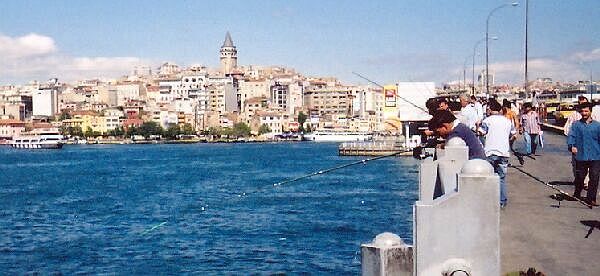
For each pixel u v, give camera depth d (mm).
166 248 37844
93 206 63219
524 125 30969
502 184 15555
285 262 32812
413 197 55906
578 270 9312
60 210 60844
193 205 60438
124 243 40188
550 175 22906
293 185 72250
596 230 12391
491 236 6016
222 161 142375
